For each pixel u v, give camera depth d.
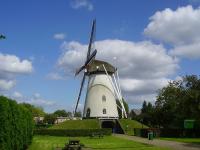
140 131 80.75
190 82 85.69
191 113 80.69
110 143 56.72
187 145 50.31
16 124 31.59
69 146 44.62
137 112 181.88
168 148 45.03
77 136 84.56
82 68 109.00
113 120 103.25
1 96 26.30
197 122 77.75
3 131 25.52
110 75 107.88
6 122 26.06
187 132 78.62
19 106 34.59
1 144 25.22
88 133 85.44
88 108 104.69
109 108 103.88
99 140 66.00
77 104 108.94
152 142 57.88
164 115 100.56
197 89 81.62
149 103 160.12
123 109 107.56
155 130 77.25
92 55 105.56
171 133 78.69
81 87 108.88
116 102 111.62
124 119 102.44
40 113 195.38
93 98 104.50
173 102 92.88
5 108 25.91
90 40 107.06
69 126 93.94
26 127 40.97
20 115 34.59
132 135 85.06
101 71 106.00
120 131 96.75
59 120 182.12
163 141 60.44
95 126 94.81
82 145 46.62
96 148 46.94
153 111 105.00
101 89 104.81
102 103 103.75
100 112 102.94
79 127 93.62
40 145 50.12
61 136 84.50
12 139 29.20
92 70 106.00
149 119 108.31
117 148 46.62
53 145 51.53
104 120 102.56
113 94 106.31
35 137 77.94
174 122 95.12
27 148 44.12
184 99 81.62
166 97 96.94
